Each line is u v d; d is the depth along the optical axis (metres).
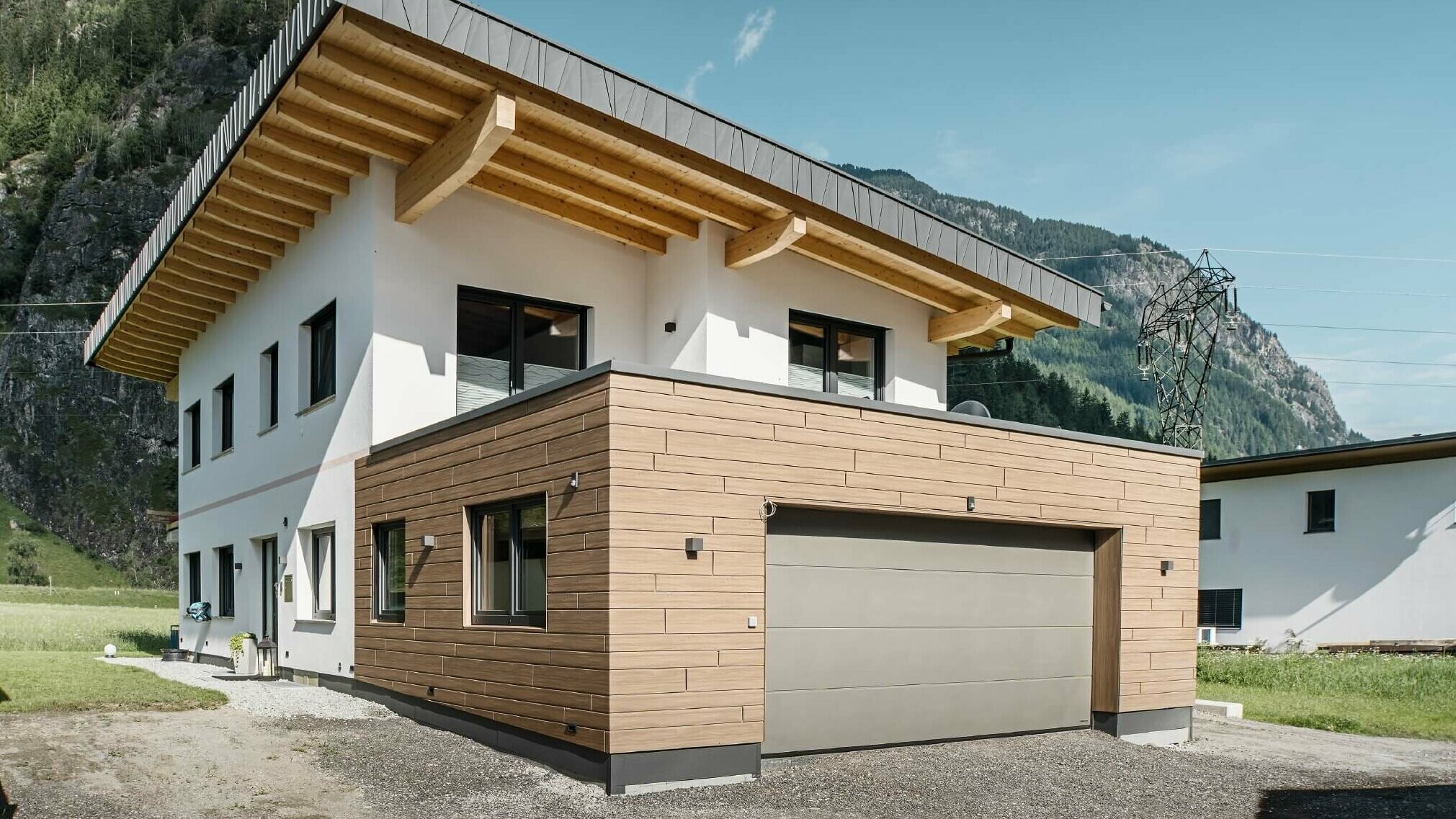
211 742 8.05
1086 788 7.95
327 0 8.13
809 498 8.22
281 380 13.27
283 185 11.57
